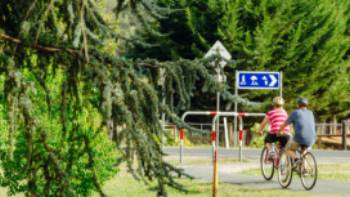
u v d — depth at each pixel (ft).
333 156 134.92
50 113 28.45
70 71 27.89
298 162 76.54
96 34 27.48
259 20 161.48
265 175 84.69
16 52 27.40
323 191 74.59
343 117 200.64
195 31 161.68
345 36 182.19
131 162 27.07
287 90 171.83
